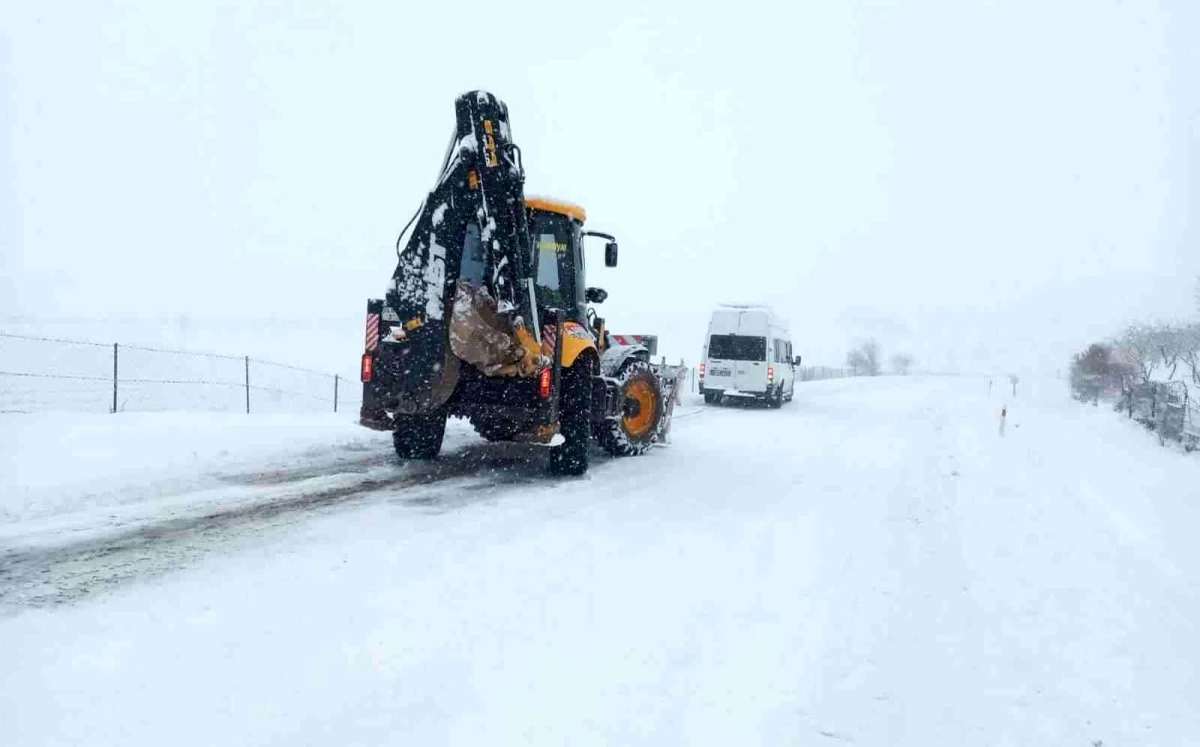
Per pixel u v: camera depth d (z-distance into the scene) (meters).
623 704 3.35
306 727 2.99
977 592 5.21
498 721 3.13
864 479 9.42
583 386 8.47
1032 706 3.65
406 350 7.91
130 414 11.41
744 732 3.20
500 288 7.76
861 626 4.46
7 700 3.05
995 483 9.47
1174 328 34.84
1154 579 5.71
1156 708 3.70
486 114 7.79
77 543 5.21
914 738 3.28
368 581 4.66
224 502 6.54
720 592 4.88
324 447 9.62
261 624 3.93
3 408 14.59
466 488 7.57
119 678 3.28
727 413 19.05
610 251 10.08
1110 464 11.87
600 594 4.70
